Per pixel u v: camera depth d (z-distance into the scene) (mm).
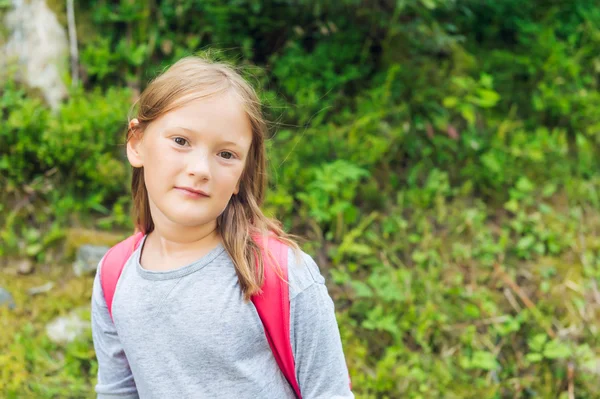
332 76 3727
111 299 1520
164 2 3791
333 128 3600
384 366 2842
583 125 4055
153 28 3744
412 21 3783
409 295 3102
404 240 3367
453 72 3953
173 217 1385
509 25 4328
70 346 2773
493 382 2941
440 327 3027
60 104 3436
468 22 4293
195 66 1419
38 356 2742
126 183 3340
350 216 3318
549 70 4059
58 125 3252
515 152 3768
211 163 1373
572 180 3807
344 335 2932
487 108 3932
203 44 3844
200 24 3814
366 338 2990
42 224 3250
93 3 3752
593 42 4281
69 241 3160
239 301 1417
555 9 4336
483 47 4312
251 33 3893
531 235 3500
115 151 3373
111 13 3713
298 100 3629
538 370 3004
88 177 3316
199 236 1445
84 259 3098
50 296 2994
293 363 1470
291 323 1429
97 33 3713
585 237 3564
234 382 1429
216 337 1402
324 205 3271
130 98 3535
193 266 1438
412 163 3709
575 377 2986
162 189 1390
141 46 3635
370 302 3068
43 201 3289
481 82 3635
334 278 3131
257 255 1434
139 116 1442
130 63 3641
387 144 3559
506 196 3688
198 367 1427
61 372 2713
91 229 3254
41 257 3139
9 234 3146
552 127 4070
